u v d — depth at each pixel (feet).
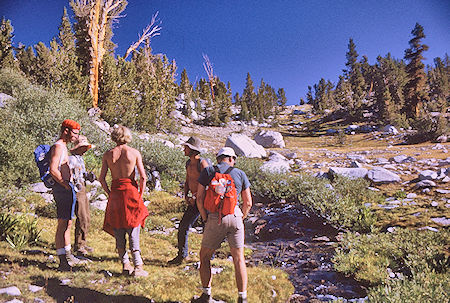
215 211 10.85
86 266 13.70
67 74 77.41
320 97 330.54
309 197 28.60
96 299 10.76
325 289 14.71
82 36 82.58
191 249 20.45
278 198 34.17
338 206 26.55
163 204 32.58
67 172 13.35
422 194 33.68
